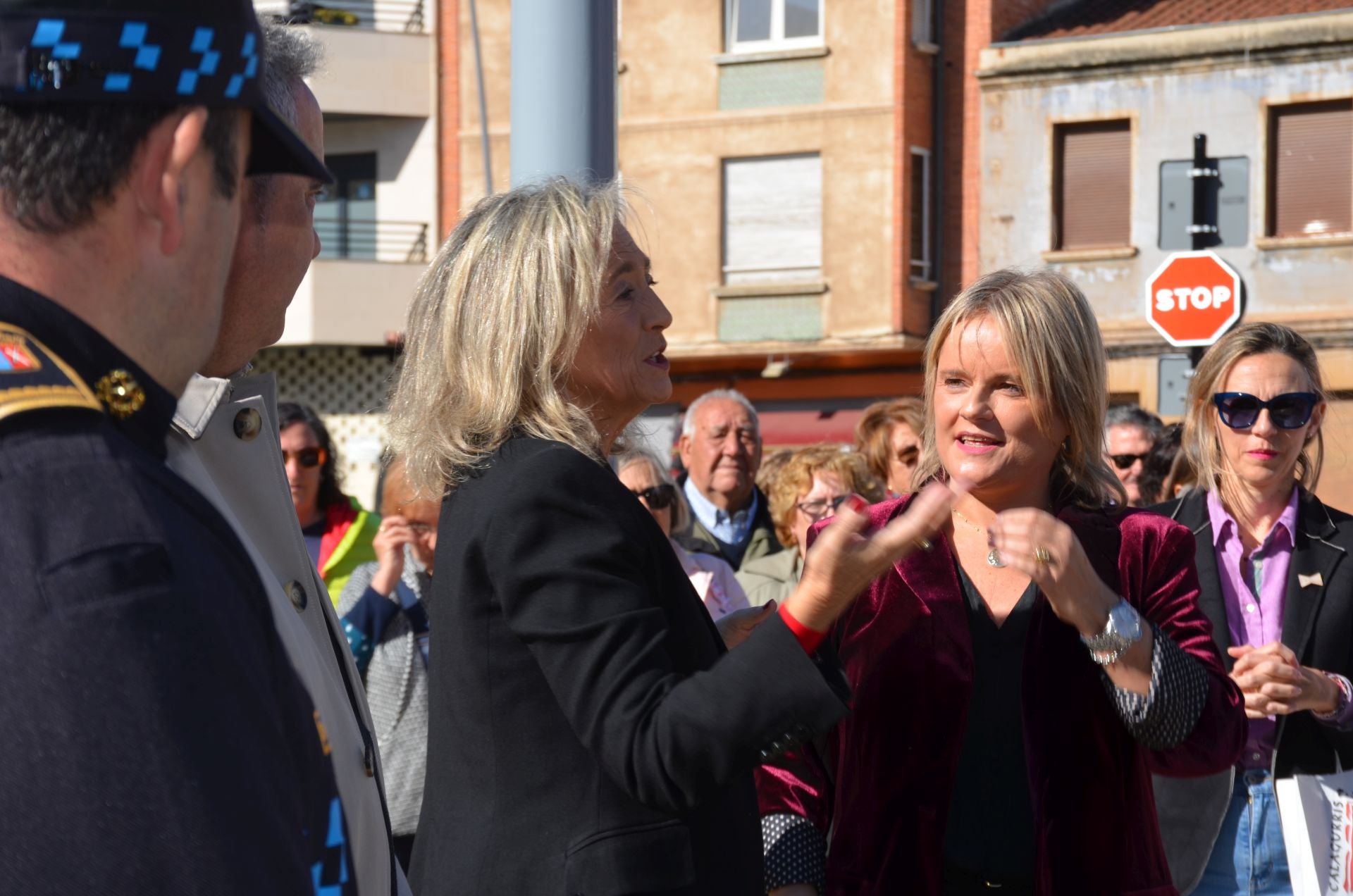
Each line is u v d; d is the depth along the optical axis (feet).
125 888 3.13
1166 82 63.52
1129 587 8.62
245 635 3.55
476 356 6.97
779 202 67.51
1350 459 42.27
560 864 6.34
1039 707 8.30
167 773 3.21
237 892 3.23
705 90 68.08
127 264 3.72
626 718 6.09
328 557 16.61
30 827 3.11
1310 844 10.64
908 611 8.55
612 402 7.34
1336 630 12.07
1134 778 8.36
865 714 8.59
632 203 7.84
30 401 3.48
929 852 8.33
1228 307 29.94
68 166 3.59
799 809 8.99
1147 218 63.87
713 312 67.97
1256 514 12.56
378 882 4.68
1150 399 63.72
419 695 13.83
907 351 66.08
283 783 3.50
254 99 3.95
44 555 3.30
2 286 3.62
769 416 69.62
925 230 66.85
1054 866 8.14
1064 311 8.64
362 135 73.67
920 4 66.69
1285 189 62.44
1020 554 7.73
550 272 6.99
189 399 4.97
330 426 73.46
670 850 6.45
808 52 66.59
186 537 3.56
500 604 6.46
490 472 6.74
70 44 3.59
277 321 5.57
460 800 6.64
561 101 11.82
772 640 6.14
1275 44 61.98
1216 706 8.21
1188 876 11.62
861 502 6.23
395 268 72.13
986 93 66.28
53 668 3.19
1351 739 11.19
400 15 73.67
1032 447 8.60
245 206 5.37
